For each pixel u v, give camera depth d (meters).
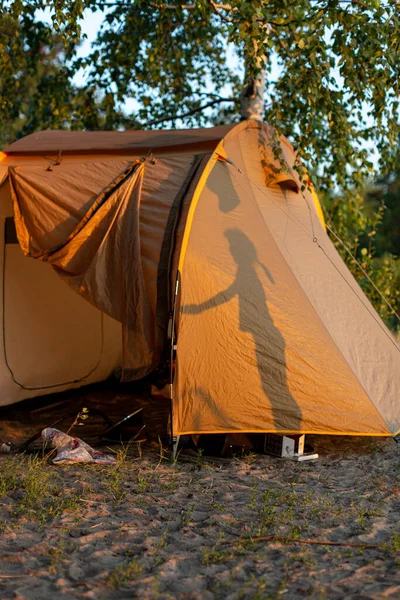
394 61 6.59
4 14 7.45
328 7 6.20
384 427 5.01
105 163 5.41
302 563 3.15
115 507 3.86
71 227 5.12
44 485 4.09
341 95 7.31
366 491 4.25
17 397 6.31
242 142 5.96
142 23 9.07
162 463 4.78
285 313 5.14
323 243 6.16
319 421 4.93
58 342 6.71
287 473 4.62
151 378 6.93
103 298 4.89
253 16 6.25
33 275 6.43
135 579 2.95
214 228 5.15
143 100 9.87
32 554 3.19
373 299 9.45
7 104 9.89
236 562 3.15
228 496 4.08
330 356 5.12
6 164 5.67
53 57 11.45
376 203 18.59
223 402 4.82
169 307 4.73
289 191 6.23
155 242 4.90
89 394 6.96
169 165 5.36
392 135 7.70
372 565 3.12
